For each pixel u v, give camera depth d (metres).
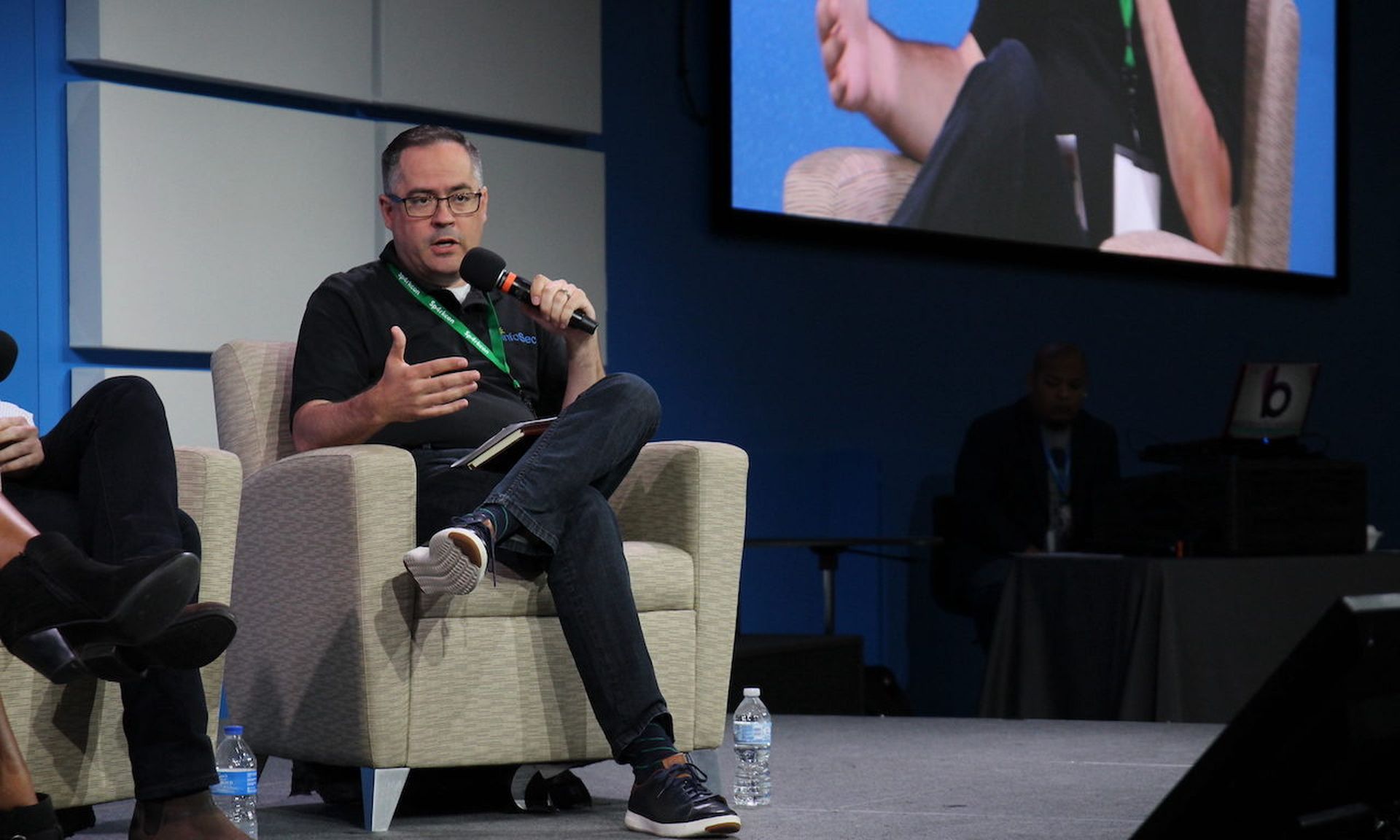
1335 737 2.22
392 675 4.45
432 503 4.76
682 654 4.82
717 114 9.04
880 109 9.76
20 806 3.41
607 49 8.69
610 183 8.68
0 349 3.91
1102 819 4.59
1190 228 11.71
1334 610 2.04
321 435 4.79
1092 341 11.15
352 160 7.51
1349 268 13.14
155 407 3.80
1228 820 2.31
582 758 4.68
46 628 3.35
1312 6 12.77
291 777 5.70
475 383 4.69
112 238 6.59
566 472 4.40
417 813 4.78
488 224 7.94
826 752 6.22
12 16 6.46
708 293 9.08
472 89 7.91
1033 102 10.59
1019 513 8.77
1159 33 11.49
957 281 10.34
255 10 7.10
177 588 3.33
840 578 9.65
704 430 9.02
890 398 9.96
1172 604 6.42
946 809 4.78
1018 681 6.96
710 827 4.22
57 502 3.79
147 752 3.74
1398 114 13.70
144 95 6.71
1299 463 6.89
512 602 4.57
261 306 7.13
